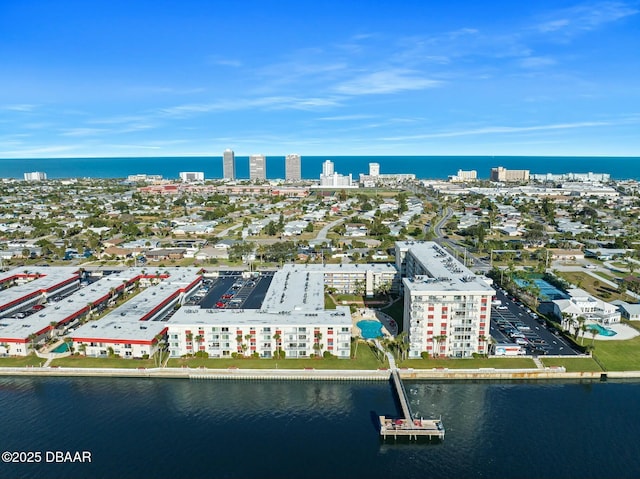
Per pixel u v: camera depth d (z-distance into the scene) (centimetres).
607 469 14162
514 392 18450
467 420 16562
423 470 14125
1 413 16875
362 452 14912
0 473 13750
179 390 18550
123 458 14475
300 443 15300
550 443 15325
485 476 13888
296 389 18662
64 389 18600
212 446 15112
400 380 18700
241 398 17975
